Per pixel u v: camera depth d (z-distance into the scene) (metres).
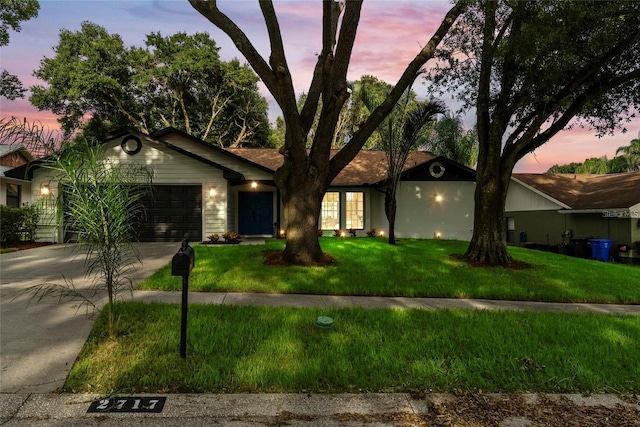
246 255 9.61
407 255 10.34
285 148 8.58
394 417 2.71
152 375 3.14
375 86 13.23
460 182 16.55
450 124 23.36
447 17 9.18
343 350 3.78
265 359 3.49
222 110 34.19
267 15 7.52
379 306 5.78
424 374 3.31
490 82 10.02
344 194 16.33
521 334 4.46
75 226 3.72
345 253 10.35
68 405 2.74
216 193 13.48
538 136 10.16
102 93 28.70
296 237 8.79
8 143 3.84
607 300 6.84
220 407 2.76
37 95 26.34
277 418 2.65
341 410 2.78
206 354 3.57
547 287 7.43
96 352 3.58
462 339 4.18
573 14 7.47
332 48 8.27
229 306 5.31
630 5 7.51
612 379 3.37
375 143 31.58
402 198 16.38
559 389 3.21
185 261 3.50
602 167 33.16
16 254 9.79
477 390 3.14
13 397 2.82
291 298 6.13
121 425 2.53
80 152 3.77
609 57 8.47
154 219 13.39
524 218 19.05
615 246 14.62
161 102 32.53
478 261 9.82
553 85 8.69
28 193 16.47
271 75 8.32
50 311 4.86
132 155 13.20
